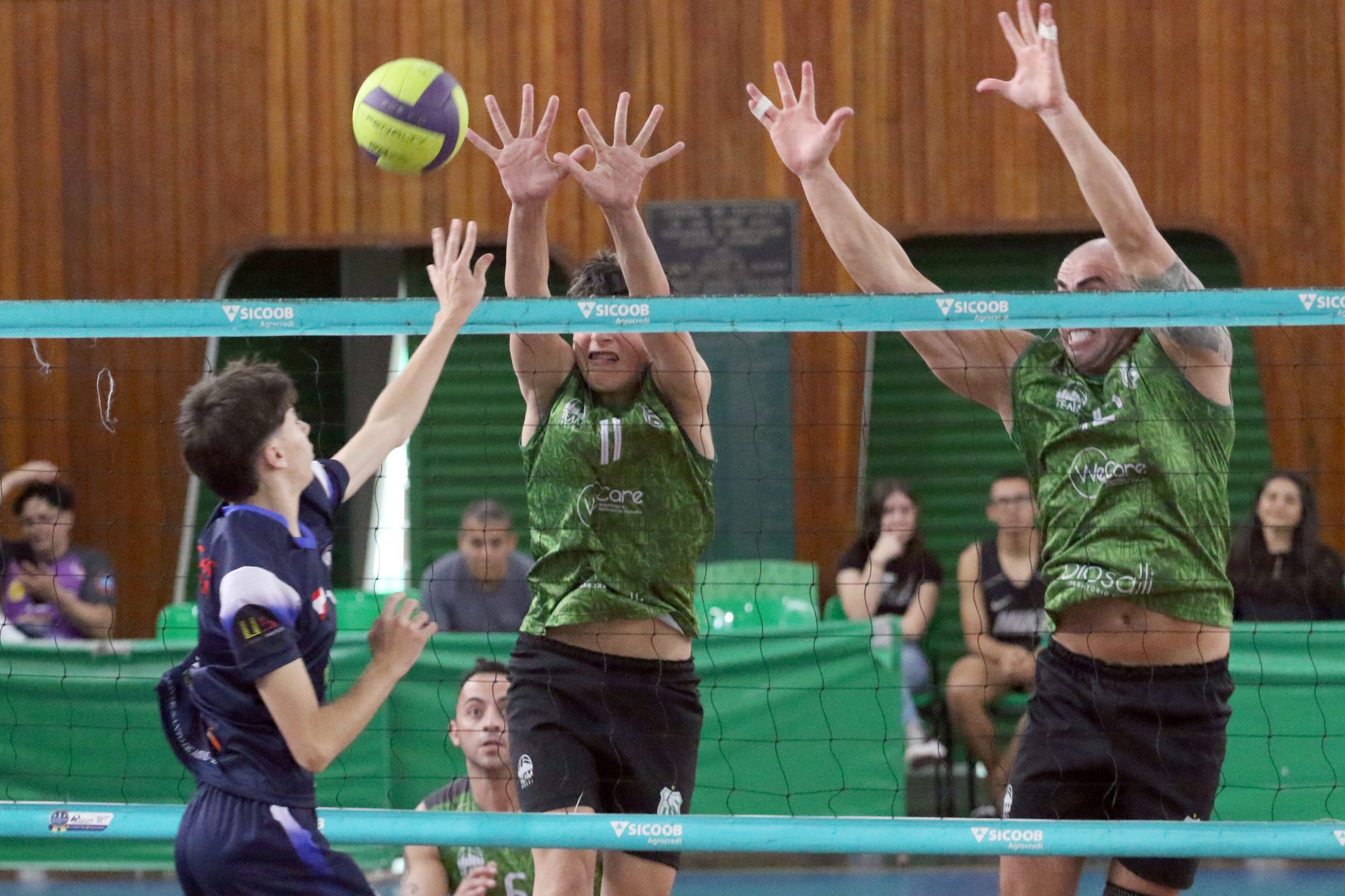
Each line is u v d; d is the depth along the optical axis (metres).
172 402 25.09
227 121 25.09
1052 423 10.43
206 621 8.57
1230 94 24.31
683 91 24.70
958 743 18.69
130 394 25.08
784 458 24.86
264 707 8.45
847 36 24.66
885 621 17.03
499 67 24.80
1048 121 10.38
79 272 25.27
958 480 25.47
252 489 8.67
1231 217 24.39
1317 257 24.27
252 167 25.12
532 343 10.95
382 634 8.66
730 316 10.25
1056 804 10.37
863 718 16.84
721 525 24.89
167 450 25.00
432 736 16.48
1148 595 10.02
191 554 24.92
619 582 10.71
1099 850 9.98
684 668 10.95
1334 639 16.30
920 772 17.89
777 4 24.64
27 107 25.19
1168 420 10.12
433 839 10.36
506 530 17.95
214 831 8.36
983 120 24.55
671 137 24.70
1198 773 10.16
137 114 25.17
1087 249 11.09
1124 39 24.47
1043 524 10.60
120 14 25.11
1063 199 24.45
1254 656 16.44
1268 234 24.34
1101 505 10.19
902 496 19.12
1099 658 10.23
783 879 17.75
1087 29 24.52
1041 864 10.48
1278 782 16.30
